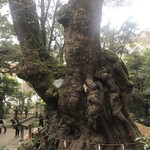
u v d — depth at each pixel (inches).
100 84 276.7
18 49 692.7
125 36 792.9
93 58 280.5
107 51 303.3
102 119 272.1
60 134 302.5
